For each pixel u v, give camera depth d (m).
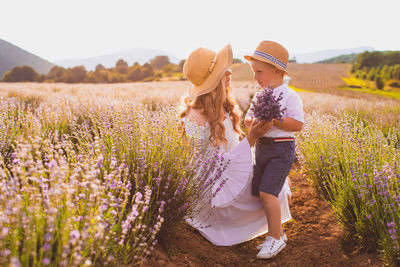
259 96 2.50
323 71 99.69
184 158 2.47
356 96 46.75
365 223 2.43
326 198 3.45
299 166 4.77
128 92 14.66
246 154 2.58
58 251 1.31
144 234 2.03
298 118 2.54
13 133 2.95
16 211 1.32
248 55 2.80
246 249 2.65
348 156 3.17
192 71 2.65
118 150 2.50
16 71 96.81
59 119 4.51
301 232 2.84
